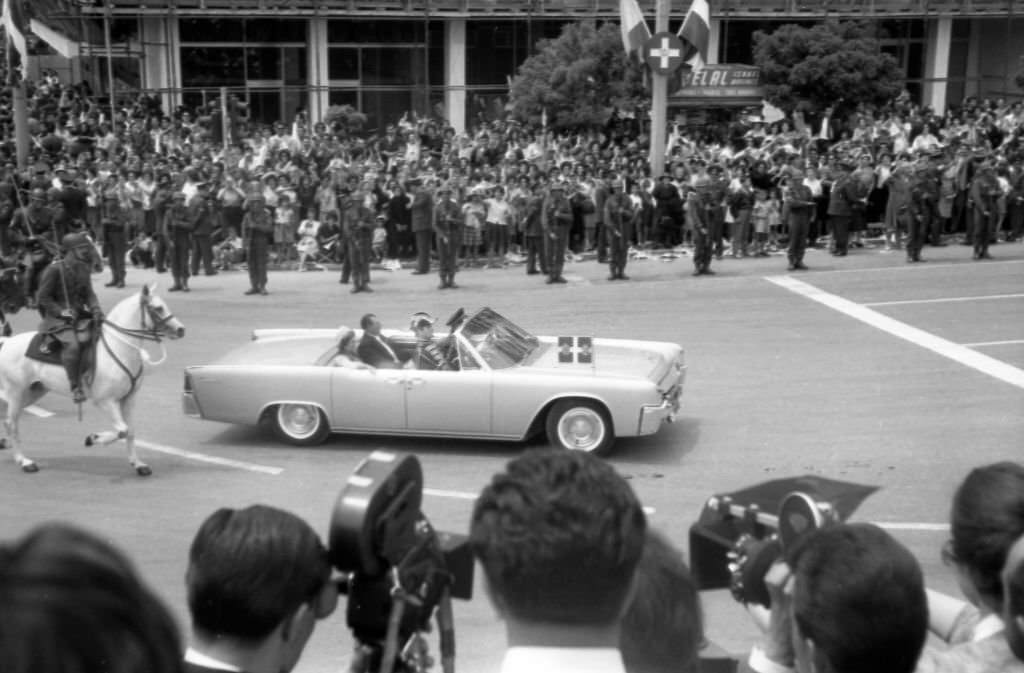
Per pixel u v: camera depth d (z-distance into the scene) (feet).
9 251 80.64
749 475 40.34
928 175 81.87
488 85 144.97
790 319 65.05
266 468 41.83
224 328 64.75
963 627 10.80
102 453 43.83
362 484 7.55
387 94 143.43
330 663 26.37
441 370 43.09
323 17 137.49
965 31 158.81
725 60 141.69
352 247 74.54
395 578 7.58
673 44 88.79
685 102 124.57
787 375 53.62
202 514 36.78
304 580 7.97
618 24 140.46
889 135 117.29
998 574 10.14
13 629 3.68
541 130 120.47
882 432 44.96
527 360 44.37
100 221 86.69
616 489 6.59
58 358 40.24
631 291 73.97
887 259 83.25
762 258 84.64
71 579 3.82
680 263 83.51
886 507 36.47
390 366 44.14
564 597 6.39
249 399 43.91
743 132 120.06
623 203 77.00
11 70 89.56
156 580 30.78
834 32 128.16
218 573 7.78
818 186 87.92
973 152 91.66
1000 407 47.93
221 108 117.80
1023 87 144.15
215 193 84.74
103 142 107.04
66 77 139.44
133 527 35.42
